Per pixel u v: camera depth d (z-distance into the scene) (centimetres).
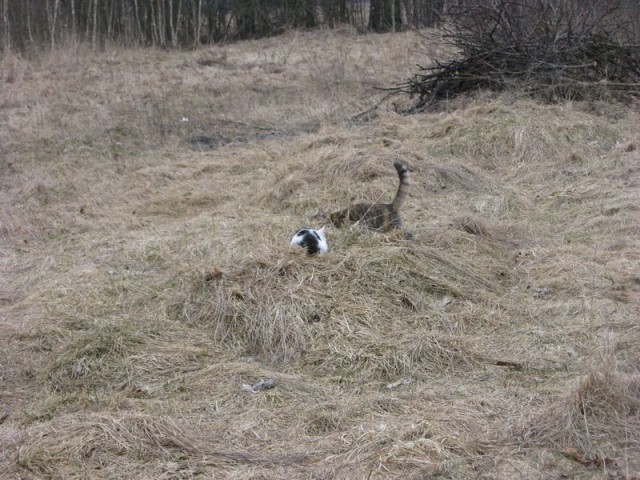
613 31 1544
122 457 529
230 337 730
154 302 812
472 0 1680
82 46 2644
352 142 1315
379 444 527
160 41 3102
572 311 751
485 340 706
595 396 552
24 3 2794
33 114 1755
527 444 527
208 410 602
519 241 948
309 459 523
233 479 502
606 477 488
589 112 1416
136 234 1052
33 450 533
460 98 1541
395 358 663
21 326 779
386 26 3162
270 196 1123
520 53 1526
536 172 1196
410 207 1038
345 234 867
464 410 575
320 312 725
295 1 3428
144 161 1419
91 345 704
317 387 635
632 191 1065
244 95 1911
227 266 809
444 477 493
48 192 1259
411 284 772
